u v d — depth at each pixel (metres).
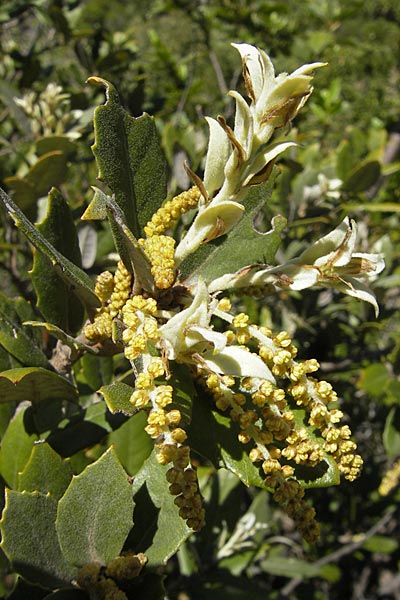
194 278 0.26
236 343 0.23
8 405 0.31
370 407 0.69
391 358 0.54
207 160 0.22
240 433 0.22
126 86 0.66
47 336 0.33
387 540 0.64
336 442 0.22
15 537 0.21
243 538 0.45
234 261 0.26
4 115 0.63
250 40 0.83
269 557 0.58
